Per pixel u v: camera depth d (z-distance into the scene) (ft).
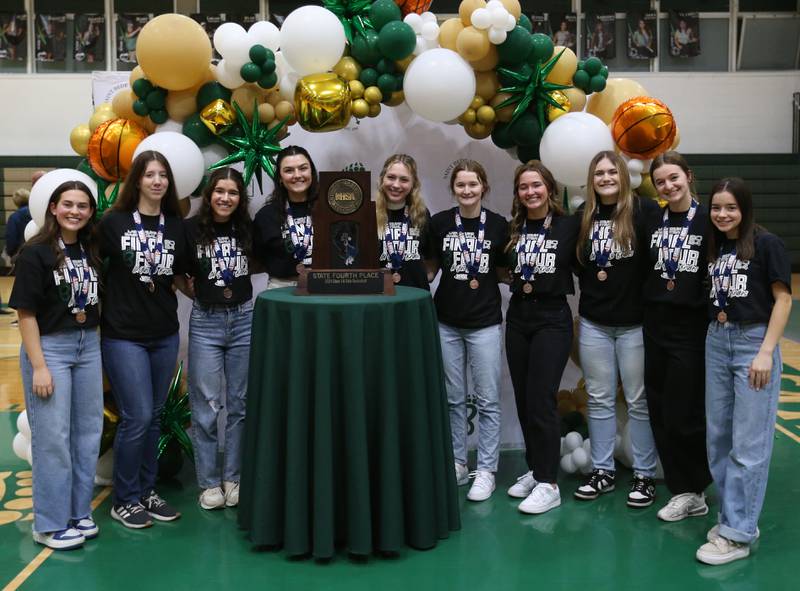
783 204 40.06
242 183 10.61
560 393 13.29
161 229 10.09
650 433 11.00
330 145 13.21
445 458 9.93
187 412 12.28
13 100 39.60
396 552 9.51
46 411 9.37
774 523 10.37
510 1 11.52
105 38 39.22
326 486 9.05
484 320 11.30
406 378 9.34
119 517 10.45
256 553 9.52
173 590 8.52
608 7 39.14
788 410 16.17
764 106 40.16
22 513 10.90
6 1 39.04
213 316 10.73
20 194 23.38
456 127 13.34
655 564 9.11
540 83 11.52
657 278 10.21
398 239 11.43
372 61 11.60
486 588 8.52
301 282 9.79
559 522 10.45
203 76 11.41
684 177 9.86
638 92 12.34
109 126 11.37
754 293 8.87
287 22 11.16
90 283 9.53
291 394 9.06
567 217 11.07
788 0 39.45
